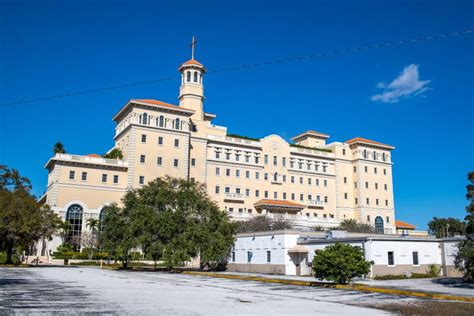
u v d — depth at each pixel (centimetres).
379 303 2302
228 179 10212
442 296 2622
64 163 8262
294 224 9338
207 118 11094
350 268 3244
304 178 11319
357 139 12331
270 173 10831
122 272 5044
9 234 5784
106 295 2381
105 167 8581
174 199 5584
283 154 11150
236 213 9519
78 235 8138
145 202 5625
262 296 2562
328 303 2264
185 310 1839
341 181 11881
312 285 3441
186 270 5688
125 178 8719
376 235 4328
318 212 11281
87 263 7156
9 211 5653
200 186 6044
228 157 10375
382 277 4188
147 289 2842
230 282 3706
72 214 8162
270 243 5131
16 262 6500
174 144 9188
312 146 12800
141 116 8969
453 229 13050
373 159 12262
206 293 2661
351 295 2716
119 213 5859
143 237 5256
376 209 11931
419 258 4625
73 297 2241
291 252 4800
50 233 6769
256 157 10750
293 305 2131
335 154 11956
